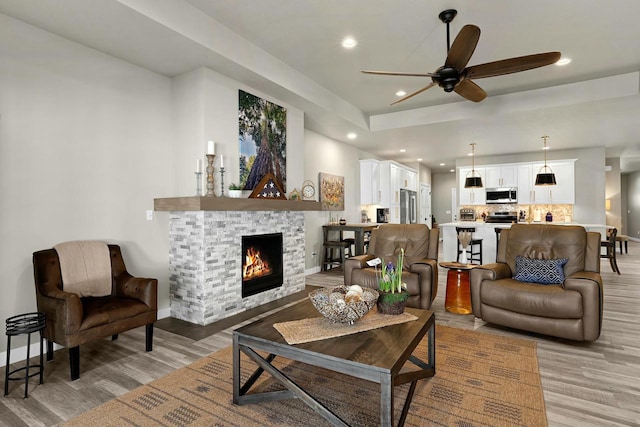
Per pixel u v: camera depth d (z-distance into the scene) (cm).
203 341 305
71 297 235
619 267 656
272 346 188
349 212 769
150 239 364
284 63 419
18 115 271
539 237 352
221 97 379
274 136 455
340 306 207
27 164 276
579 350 277
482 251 615
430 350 233
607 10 304
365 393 216
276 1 295
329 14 314
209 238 353
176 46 314
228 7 304
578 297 275
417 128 607
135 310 271
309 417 193
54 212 291
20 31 272
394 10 306
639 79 430
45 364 263
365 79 466
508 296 304
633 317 359
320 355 172
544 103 485
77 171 307
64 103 299
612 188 957
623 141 721
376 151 854
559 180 809
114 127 335
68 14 262
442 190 1309
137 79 356
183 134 377
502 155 902
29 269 276
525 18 316
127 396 215
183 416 194
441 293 470
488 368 246
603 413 193
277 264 454
